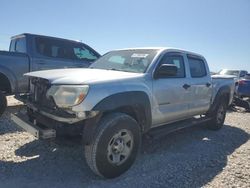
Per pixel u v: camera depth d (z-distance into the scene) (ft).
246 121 29.58
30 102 13.99
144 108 14.44
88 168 13.93
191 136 21.30
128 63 16.49
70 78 12.57
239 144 20.24
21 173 13.00
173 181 13.17
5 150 15.62
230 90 24.48
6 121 21.09
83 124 12.57
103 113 12.92
